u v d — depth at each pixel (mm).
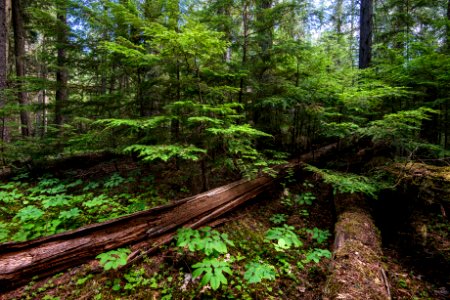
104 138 5164
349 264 3027
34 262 2771
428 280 3369
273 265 3580
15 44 10445
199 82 4430
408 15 8289
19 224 3840
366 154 6203
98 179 5734
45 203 3912
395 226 4355
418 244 3760
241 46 6004
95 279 2904
